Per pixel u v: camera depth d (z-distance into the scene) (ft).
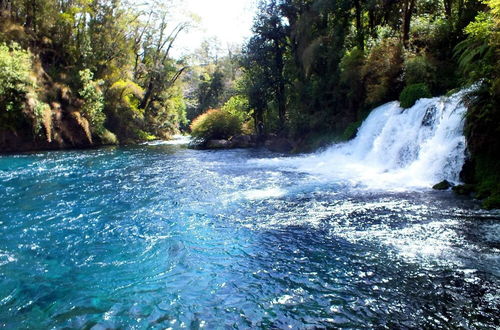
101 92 107.76
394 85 56.85
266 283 17.12
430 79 49.49
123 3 120.78
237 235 23.84
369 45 66.23
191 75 181.98
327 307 14.87
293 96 90.58
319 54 75.31
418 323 13.51
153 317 14.75
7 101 80.28
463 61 39.42
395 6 72.54
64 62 110.42
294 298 15.69
